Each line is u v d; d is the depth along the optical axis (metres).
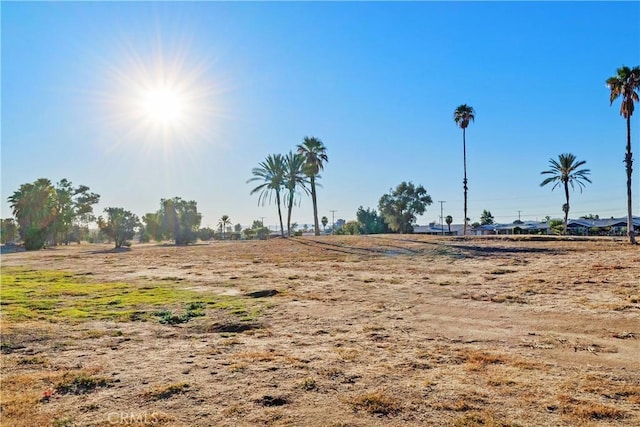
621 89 28.16
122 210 58.94
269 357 6.46
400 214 76.81
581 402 4.73
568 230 58.06
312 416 4.39
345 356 6.53
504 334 7.99
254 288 14.52
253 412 4.49
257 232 85.75
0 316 9.58
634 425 4.19
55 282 16.70
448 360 6.34
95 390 5.11
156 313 10.14
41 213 60.75
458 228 87.81
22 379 5.44
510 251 25.28
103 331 8.26
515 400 4.79
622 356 6.51
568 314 9.52
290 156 46.53
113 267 23.42
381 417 4.36
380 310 10.53
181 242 65.00
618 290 12.12
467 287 14.04
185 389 5.13
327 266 21.86
